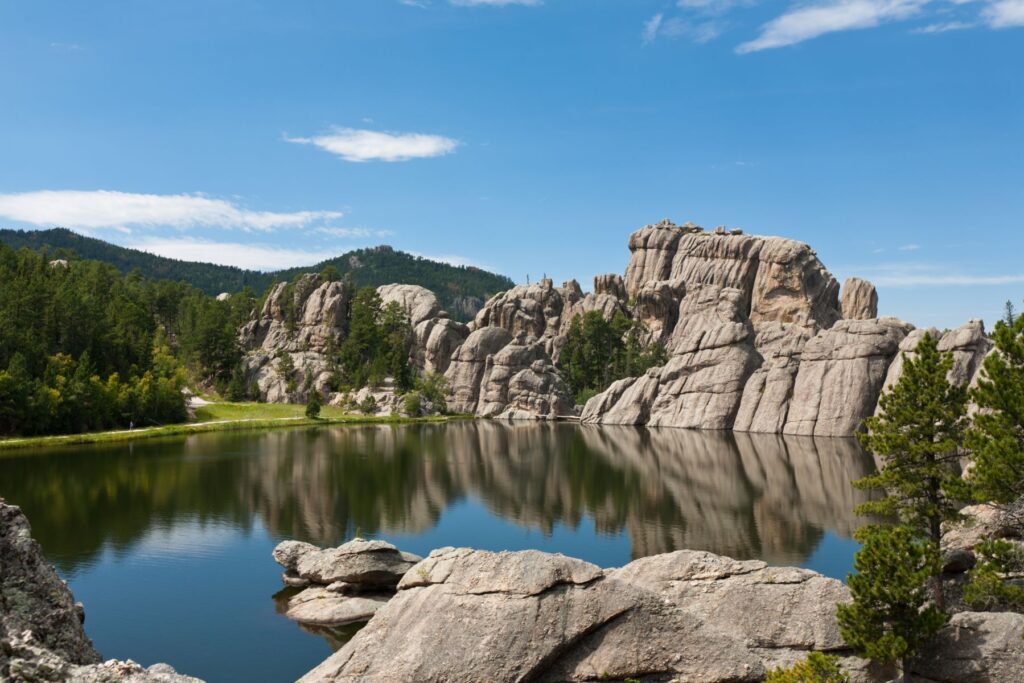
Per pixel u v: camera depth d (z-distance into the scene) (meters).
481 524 69.75
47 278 180.12
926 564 28.59
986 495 34.16
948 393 39.00
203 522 68.69
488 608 28.83
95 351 162.00
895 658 28.14
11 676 12.69
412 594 30.81
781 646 31.14
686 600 33.81
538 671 27.66
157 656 37.94
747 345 177.25
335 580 45.97
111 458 108.62
